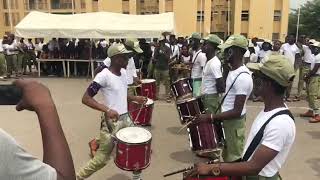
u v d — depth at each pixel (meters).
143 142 4.07
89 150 6.43
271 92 2.44
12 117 8.73
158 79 11.19
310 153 6.41
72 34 15.41
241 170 2.41
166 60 11.02
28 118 8.63
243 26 44.47
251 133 2.56
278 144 2.35
